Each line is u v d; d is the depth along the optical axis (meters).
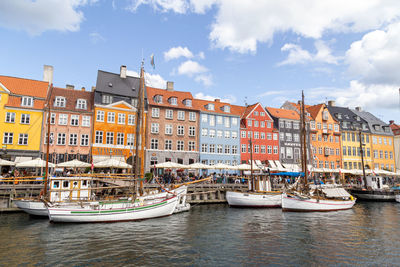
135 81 44.50
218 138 48.28
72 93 40.12
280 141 53.66
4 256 12.27
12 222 19.64
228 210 26.70
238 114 50.88
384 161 63.81
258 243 14.78
